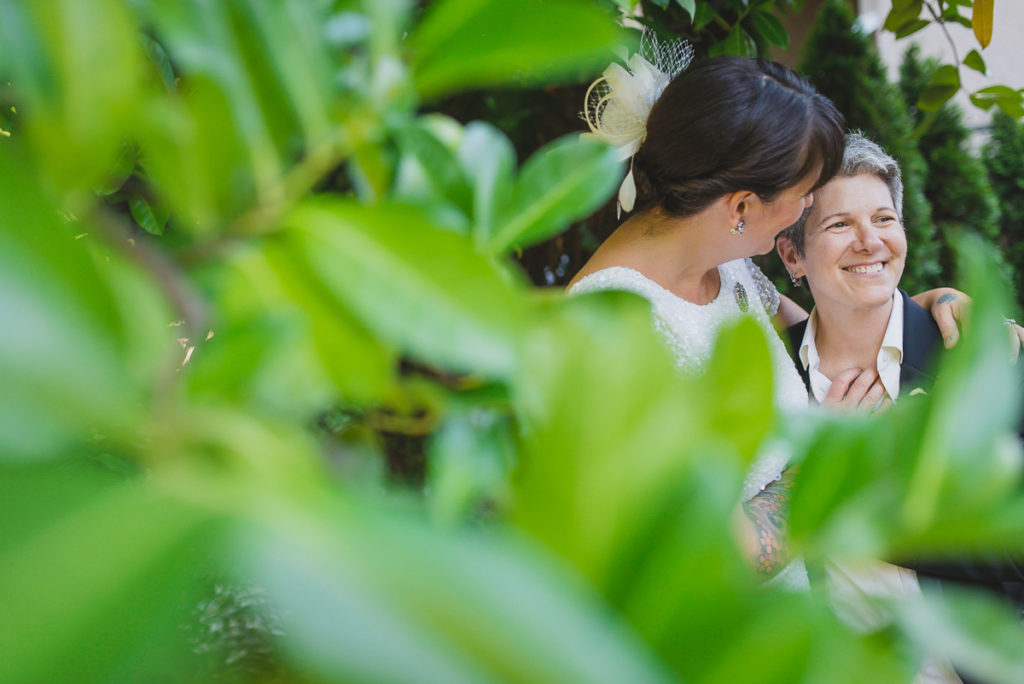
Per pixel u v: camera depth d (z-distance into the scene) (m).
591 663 0.10
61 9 0.16
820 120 1.43
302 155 0.22
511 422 0.34
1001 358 0.17
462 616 0.10
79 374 0.12
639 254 1.60
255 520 0.12
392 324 0.21
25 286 0.12
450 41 0.21
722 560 0.13
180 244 0.29
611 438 0.14
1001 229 5.09
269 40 0.21
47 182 0.16
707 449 0.14
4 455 0.11
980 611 0.20
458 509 0.30
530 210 0.41
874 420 0.18
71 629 0.10
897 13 2.50
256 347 0.18
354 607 0.10
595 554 0.13
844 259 2.01
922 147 4.78
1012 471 0.17
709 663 0.12
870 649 0.17
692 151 1.44
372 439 0.35
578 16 0.20
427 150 0.40
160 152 0.20
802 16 5.14
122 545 0.11
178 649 0.10
